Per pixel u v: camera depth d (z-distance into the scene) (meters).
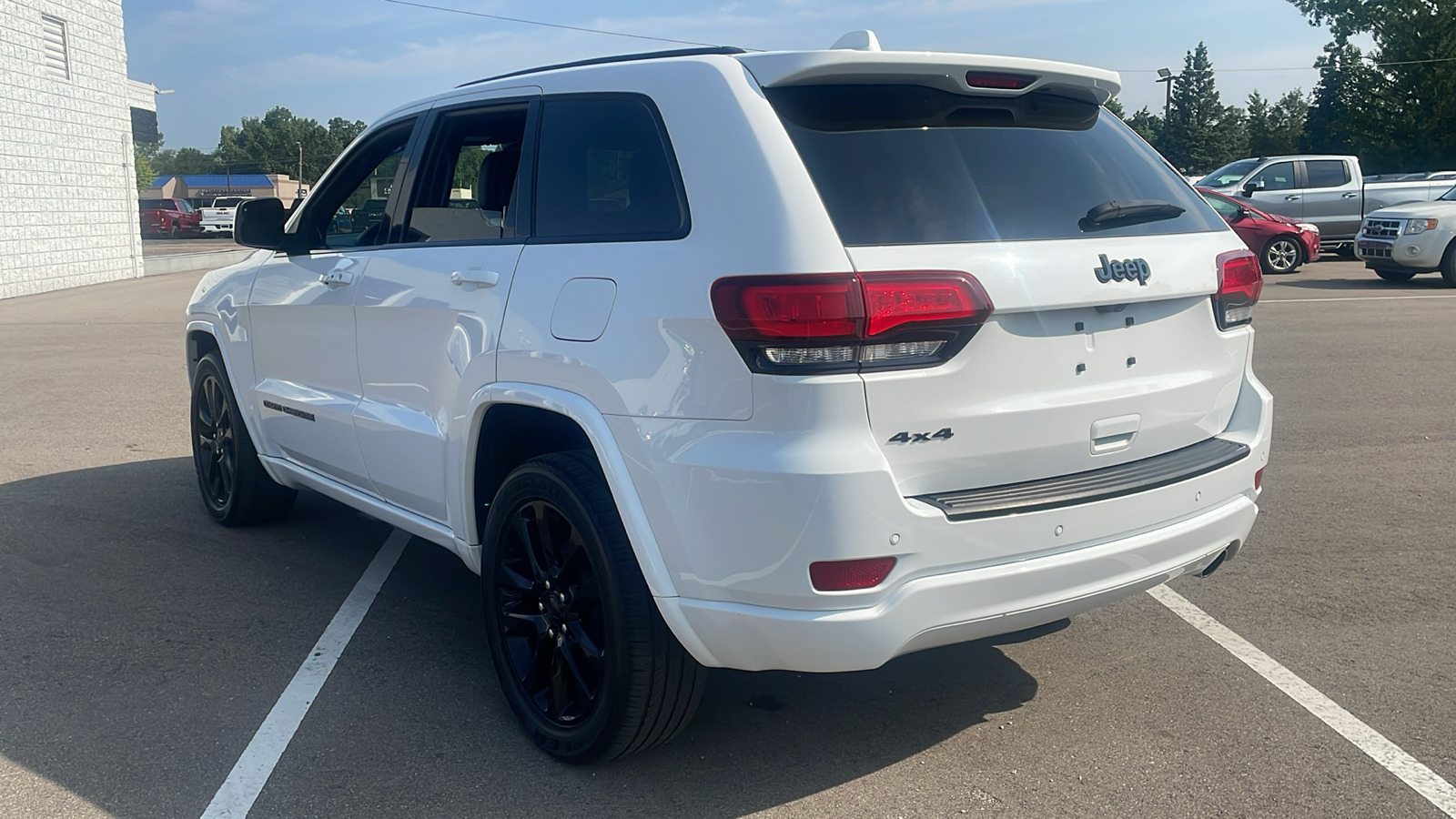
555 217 3.24
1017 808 2.95
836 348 2.55
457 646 4.00
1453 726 3.38
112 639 4.02
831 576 2.58
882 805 2.96
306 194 5.25
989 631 2.81
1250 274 3.36
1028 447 2.83
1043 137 3.12
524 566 3.34
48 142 19.70
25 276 18.95
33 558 4.89
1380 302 14.33
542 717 3.23
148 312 15.57
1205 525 3.13
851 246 2.60
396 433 3.82
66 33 20.23
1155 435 3.12
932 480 2.71
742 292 2.60
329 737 3.32
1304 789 3.03
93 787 3.02
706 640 2.76
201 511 5.66
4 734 3.30
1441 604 4.37
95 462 6.61
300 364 4.50
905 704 3.56
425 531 3.85
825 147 2.77
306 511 5.68
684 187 2.87
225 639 4.03
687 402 2.71
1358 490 5.99
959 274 2.65
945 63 2.87
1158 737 3.33
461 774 3.12
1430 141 43.59
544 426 3.36
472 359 3.36
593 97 3.25
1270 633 4.11
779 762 3.20
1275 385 8.91
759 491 2.58
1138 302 3.00
